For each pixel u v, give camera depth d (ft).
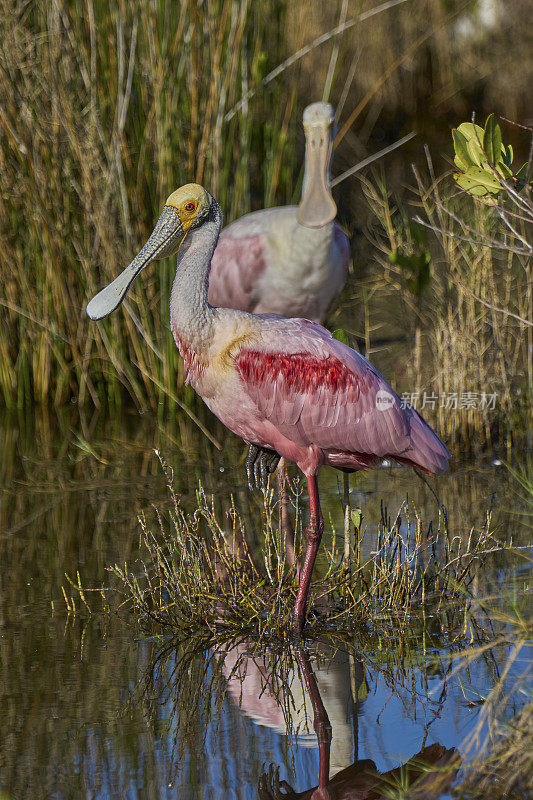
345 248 41.29
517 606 30.14
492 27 83.87
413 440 30.58
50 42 47.09
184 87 48.26
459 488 39.60
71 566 33.81
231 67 47.78
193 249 30.04
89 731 24.32
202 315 29.76
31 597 31.65
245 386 29.73
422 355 49.93
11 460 43.98
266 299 40.96
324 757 23.18
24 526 37.24
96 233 48.39
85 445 45.09
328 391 29.76
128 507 38.83
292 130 53.62
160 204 47.78
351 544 33.45
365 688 26.27
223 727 24.52
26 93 47.26
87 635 29.30
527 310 44.70
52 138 47.65
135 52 48.11
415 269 38.73
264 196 52.44
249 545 35.04
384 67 81.97
